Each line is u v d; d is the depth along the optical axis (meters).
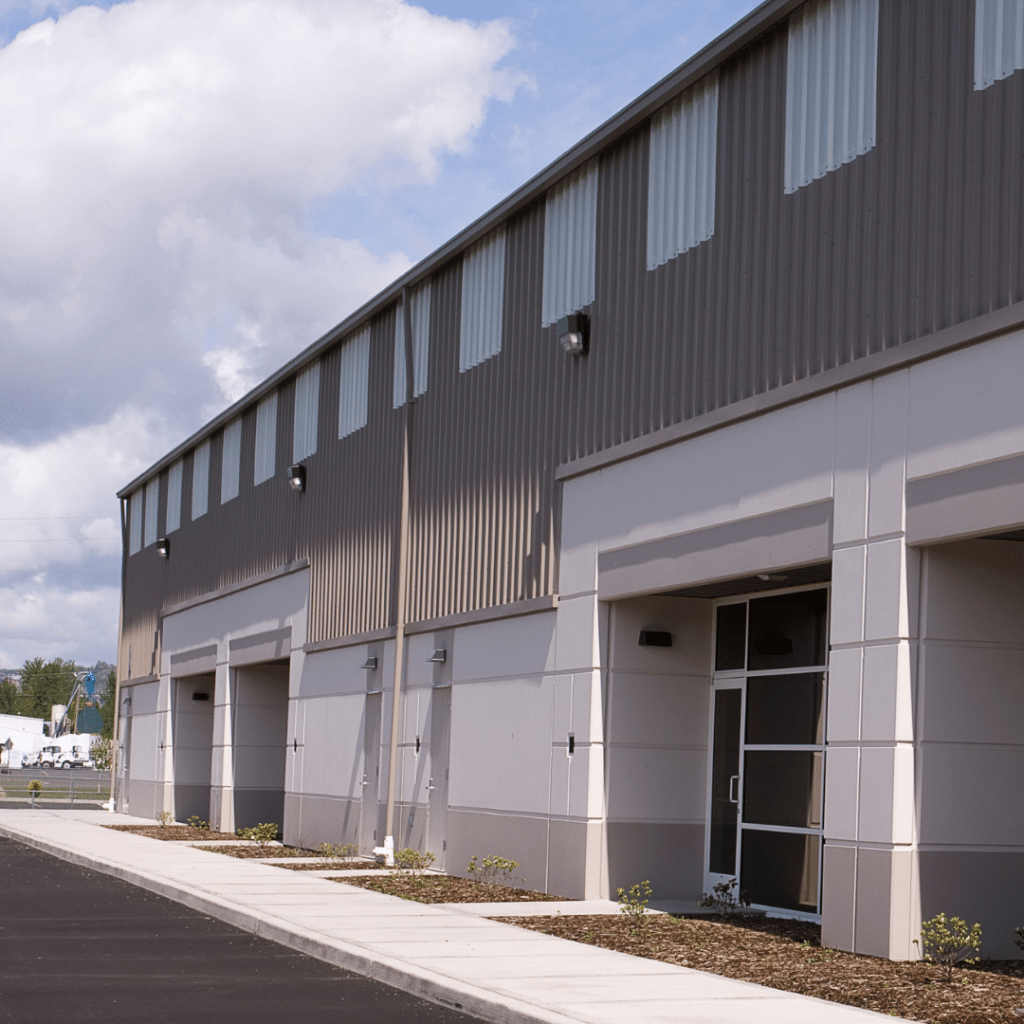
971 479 11.69
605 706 16.98
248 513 32.56
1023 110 11.55
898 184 12.91
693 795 17.17
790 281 14.30
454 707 20.95
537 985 10.29
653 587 16.08
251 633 31.39
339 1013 9.72
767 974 11.19
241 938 13.80
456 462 21.69
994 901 12.28
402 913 15.11
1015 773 12.46
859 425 13.09
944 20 12.56
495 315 20.89
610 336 17.58
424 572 22.52
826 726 13.73
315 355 28.81
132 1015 9.45
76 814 39.69
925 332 12.38
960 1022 9.25
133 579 44.12
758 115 15.17
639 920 14.74
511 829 18.72
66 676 167.62
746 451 14.70
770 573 14.49
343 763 25.53
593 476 17.61
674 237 16.47
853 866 12.50
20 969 11.45
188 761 37.25
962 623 12.43
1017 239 11.47
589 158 18.52
